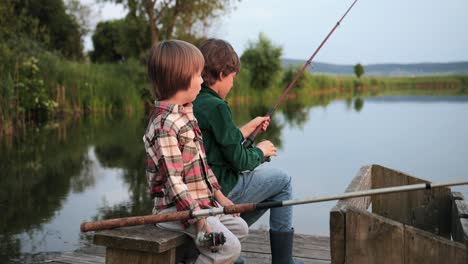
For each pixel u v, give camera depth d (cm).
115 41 2177
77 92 1407
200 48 225
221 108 212
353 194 186
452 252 189
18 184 580
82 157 752
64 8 2100
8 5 1593
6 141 906
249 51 2361
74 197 520
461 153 736
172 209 194
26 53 1270
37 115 1275
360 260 196
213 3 1705
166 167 186
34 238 391
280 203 187
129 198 519
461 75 4662
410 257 193
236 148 211
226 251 191
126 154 780
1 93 987
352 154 751
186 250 208
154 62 195
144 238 184
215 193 204
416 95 2727
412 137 922
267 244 326
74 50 2133
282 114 1466
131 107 1528
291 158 724
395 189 183
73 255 329
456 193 280
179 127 190
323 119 1310
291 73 2636
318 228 407
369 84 4097
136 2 1722
